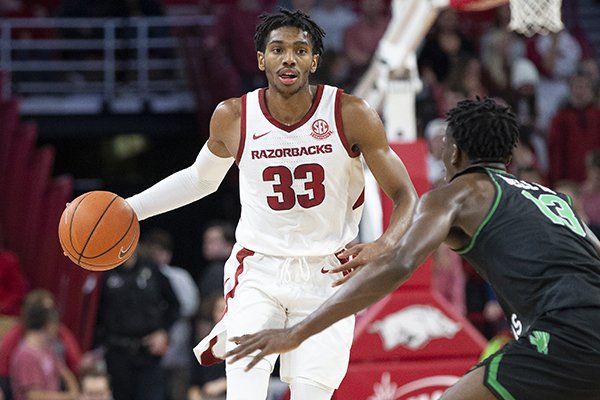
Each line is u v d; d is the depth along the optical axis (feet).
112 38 69.41
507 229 21.13
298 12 23.17
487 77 64.85
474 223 21.25
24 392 42.24
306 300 23.36
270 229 23.54
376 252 22.06
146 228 71.67
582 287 20.67
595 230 44.52
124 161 73.36
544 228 21.16
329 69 63.52
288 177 23.25
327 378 23.18
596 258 21.50
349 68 64.28
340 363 23.38
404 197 23.03
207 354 24.41
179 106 69.62
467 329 35.19
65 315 56.18
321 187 23.27
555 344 20.34
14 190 59.47
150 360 48.14
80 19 69.77
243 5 68.74
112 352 47.96
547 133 64.44
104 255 23.93
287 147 23.24
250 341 20.27
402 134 37.70
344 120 23.26
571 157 62.90
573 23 77.56
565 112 63.31
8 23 70.13
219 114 23.89
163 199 25.34
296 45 22.91
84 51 71.20
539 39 68.39
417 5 35.78
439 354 34.88
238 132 23.61
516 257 20.93
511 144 22.59
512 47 66.18
